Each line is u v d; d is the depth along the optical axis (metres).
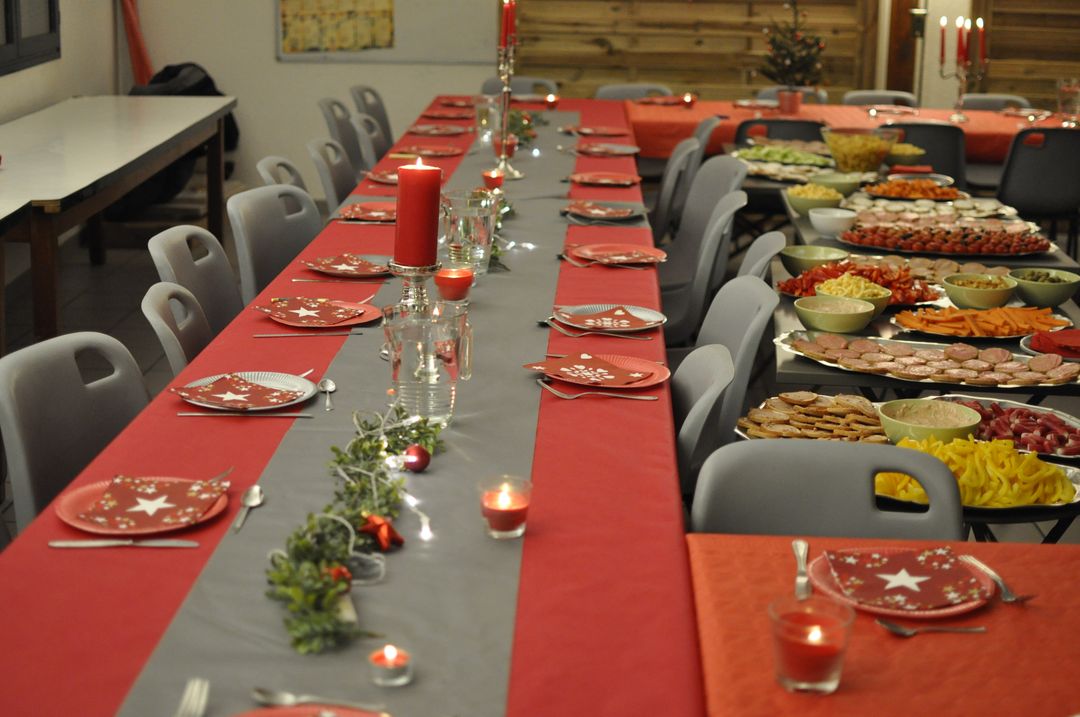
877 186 4.93
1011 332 3.10
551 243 3.55
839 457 2.01
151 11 8.38
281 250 3.73
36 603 1.47
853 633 1.49
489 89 7.57
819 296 3.26
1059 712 1.34
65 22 7.03
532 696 1.31
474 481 1.86
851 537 2.00
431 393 2.05
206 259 3.24
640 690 1.33
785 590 1.59
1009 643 1.47
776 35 8.53
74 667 1.34
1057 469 2.32
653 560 1.63
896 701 1.35
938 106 8.65
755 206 6.00
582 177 4.53
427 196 2.31
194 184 7.43
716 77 8.70
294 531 1.56
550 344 2.57
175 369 2.55
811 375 2.86
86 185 4.21
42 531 1.65
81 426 2.28
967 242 3.92
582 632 1.44
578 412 2.18
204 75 7.54
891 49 8.46
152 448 1.95
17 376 2.11
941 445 2.38
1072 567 1.68
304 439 2.00
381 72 8.57
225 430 2.03
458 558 1.61
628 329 2.63
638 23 8.62
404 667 1.31
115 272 6.30
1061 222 7.71
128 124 5.72
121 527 1.64
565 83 8.72
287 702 1.25
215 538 1.65
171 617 1.44
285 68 8.52
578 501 1.81
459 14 8.48
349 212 3.76
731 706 1.33
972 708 1.34
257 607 1.47
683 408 2.56
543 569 1.60
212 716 1.25
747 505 2.01
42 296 4.08
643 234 3.69
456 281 2.72
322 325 2.60
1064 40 8.48
